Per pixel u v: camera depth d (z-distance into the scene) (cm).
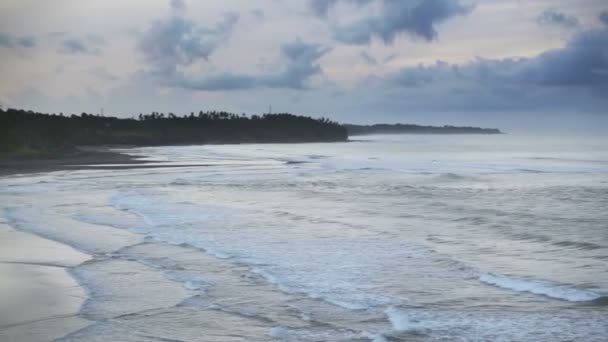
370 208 2402
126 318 923
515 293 1063
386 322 900
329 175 4475
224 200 2708
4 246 1546
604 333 833
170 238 1666
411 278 1186
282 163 6344
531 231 1792
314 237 1684
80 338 828
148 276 1209
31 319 919
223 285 1137
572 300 1011
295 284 1144
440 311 955
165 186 3472
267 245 1557
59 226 1894
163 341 818
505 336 829
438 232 1778
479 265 1306
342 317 928
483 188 3359
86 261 1355
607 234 1728
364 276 1205
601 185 3500
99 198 2756
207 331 861
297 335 842
